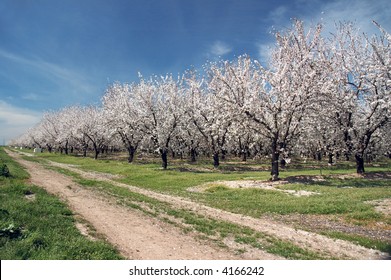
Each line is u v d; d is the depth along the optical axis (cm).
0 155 6706
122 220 1523
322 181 3003
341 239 1384
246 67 3641
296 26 3331
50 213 1457
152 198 2216
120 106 5778
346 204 1928
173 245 1199
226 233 1395
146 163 5894
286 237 1388
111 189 2542
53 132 10494
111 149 11462
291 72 3181
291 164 5412
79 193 2244
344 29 3631
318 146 4644
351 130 3375
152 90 5000
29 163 5212
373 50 3189
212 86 4088
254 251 1178
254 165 5266
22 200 1638
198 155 7950
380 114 3241
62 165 5262
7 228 1061
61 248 988
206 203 2125
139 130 5222
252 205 2045
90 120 7350
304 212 1853
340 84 3591
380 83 3177
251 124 3272
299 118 3212
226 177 3459
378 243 1304
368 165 5256
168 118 4766
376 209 1806
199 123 5269
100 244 1056
